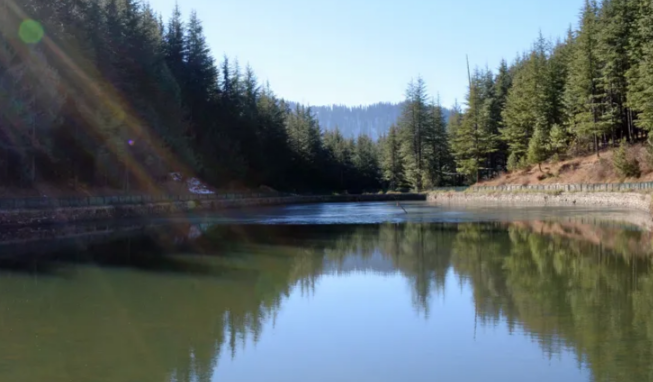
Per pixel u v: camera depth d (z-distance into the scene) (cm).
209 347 996
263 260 2062
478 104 8350
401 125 9300
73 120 3938
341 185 11194
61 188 3838
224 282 1619
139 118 4741
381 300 1366
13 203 2775
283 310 1273
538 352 937
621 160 4841
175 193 5381
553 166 6406
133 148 4688
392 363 905
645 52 4766
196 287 1541
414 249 2317
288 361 923
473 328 1095
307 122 10538
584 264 1795
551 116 6869
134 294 1441
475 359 912
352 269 1844
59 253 2209
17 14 3225
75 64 3819
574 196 5238
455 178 9538
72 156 4097
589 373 836
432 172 9181
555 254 2033
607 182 5078
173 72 6488
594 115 5794
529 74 7075
